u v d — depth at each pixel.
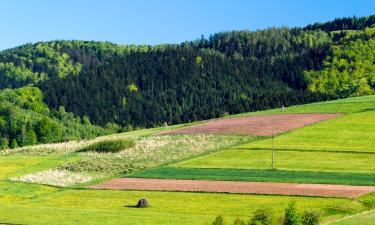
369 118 128.12
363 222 58.66
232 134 122.19
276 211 65.88
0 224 61.66
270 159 98.62
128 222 61.69
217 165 96.44
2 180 94.00
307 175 86.19
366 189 76.19
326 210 66.25
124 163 103.81
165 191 80.00
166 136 129.12
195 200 74.12
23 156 117.38
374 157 97.06
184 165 98.19
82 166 103.69
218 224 48.78
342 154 99.88
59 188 87.44
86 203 74.94
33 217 64.94
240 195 75.81
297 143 109.00
